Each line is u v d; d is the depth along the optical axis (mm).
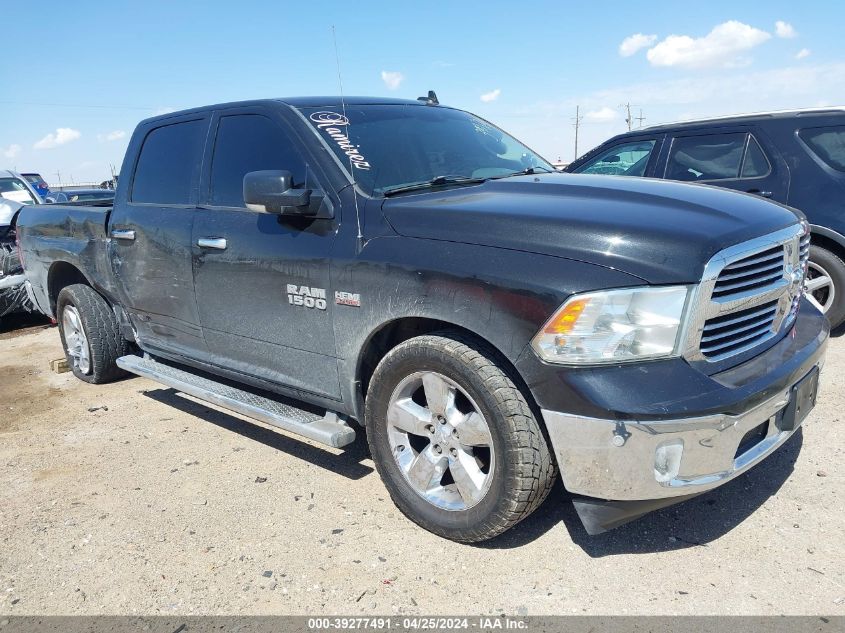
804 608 2395
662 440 2338
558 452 2473
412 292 2785
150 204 4324
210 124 4000
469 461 2779
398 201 3076
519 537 2928
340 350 3170
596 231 2498
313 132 3445
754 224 2686
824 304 5484
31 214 5727
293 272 3285
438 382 2783
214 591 2682
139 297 4504
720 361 2529
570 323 2375
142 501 3430
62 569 2889
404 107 4066
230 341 3824
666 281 2350
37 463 3982
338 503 3301
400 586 2646
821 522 2904
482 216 2752
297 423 3305
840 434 3693
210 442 4148
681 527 2941
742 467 2564
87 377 5465
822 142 5398
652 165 6266
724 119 5918
